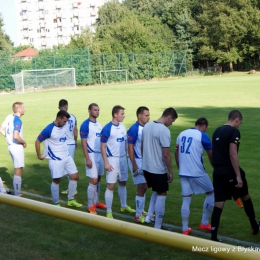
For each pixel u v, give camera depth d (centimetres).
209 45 6731
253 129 1519
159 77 6006
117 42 6141
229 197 558
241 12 6406
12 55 4928
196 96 2970
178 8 7525
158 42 6325
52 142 734
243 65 6969
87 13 12619
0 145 1446
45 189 887
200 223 640
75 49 5272
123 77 5653
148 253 481
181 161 602
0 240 519
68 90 4444
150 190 856
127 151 690
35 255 478
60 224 571
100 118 2002
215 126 1638
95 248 496
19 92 4519
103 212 724
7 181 962
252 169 981
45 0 12788
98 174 742
